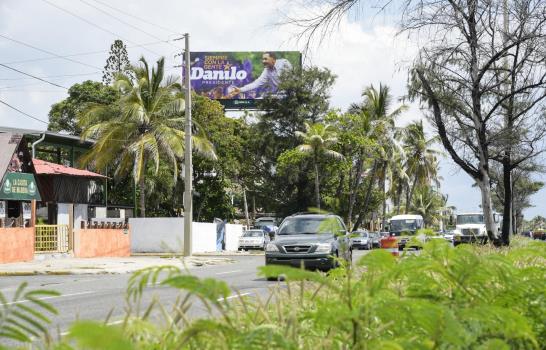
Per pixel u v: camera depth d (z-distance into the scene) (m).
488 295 2.57
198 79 89.31
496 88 14.02
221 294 1.96
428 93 13.45
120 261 30.66
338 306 2.27
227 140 62.03
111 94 61.97
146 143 43.31
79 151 47.03
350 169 68.00
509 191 15.14
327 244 19.92
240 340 2.03
